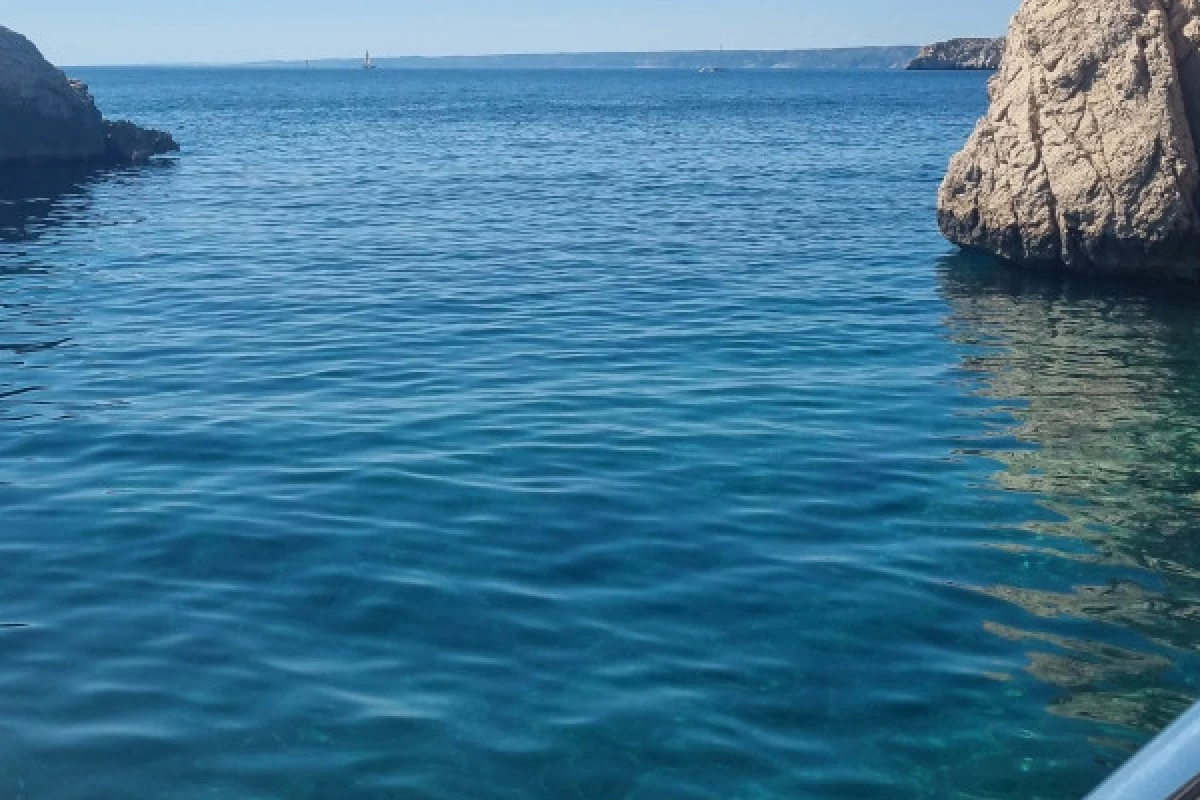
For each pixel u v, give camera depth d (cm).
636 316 1947
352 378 1561
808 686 825
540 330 1841
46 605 929
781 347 1744
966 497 1169
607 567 1002
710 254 2572
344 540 1048
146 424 1359
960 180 2455
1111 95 2141
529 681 825
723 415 1409
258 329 1850
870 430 1366
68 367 1622
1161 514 1134
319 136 6912
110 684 817
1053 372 1622
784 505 1140
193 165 4922
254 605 931
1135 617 931
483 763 732
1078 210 2184
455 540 1049
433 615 916
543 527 1078
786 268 2402
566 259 2508
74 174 4491
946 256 2541
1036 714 795
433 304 2041
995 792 714
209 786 709
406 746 749
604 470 1221
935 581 987
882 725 780
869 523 1104
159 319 1928
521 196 3741
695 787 712
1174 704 810
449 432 1334
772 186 4016
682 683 825
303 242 2762
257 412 1409
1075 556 1040
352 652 862
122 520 1085
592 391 1502
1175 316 1966
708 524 1091
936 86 19062
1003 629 909
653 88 18525
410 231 2945
